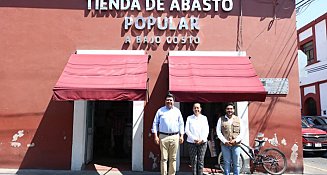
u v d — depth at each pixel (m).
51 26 9.23
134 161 8.71
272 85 9.12
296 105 9.05
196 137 7.15
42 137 8.85
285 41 9.34
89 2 9.30
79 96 7.33
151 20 9.29
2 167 8.73
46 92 8.98
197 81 7.81
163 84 9.03
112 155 11.42
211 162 10.13
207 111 11.25
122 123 11.57
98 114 11.59
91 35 9.22
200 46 9.26
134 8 9.34
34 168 8.75
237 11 9.45
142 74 8.01
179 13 9.38
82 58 8.65
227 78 7.96
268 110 9.01
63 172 8.48
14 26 9.20
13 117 8.88
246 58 8.89
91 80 7.69
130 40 9.21
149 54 9.16
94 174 8.31
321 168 9.83
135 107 8.89
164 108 7.36
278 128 8.95
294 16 9.46
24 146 8.81
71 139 8.85
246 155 8.77
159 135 7.26
